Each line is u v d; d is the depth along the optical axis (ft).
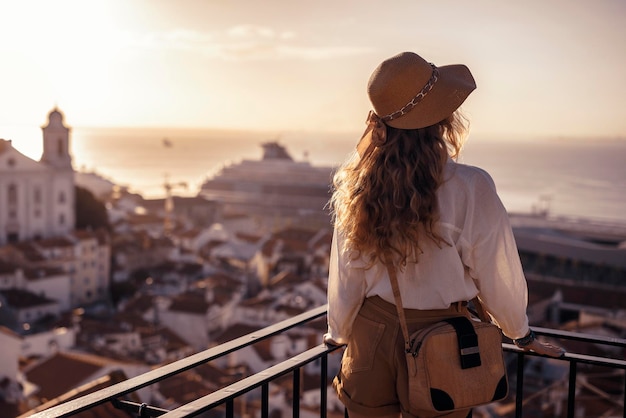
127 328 158.20
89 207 296.71
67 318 174.60
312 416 100.94
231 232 415.64
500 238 8.29
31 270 212.23
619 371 94.17
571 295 201.87
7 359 106.42
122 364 113.60
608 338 10.14
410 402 8.14
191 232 315.58
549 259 325.01
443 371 7.97
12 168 259.19
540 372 110.22
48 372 107.24
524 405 96.27
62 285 216.54
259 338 9.45
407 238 8.07
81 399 7.36
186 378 109.70
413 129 8.38
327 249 298.56
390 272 8.32
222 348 8.96
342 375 9.11
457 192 8.26
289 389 111.96
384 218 8.16
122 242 279.69
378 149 8.47
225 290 207.72
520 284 8.41
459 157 8.78
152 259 273.33
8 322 182.50
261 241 296.30
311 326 155.84
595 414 87.92
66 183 277.64
